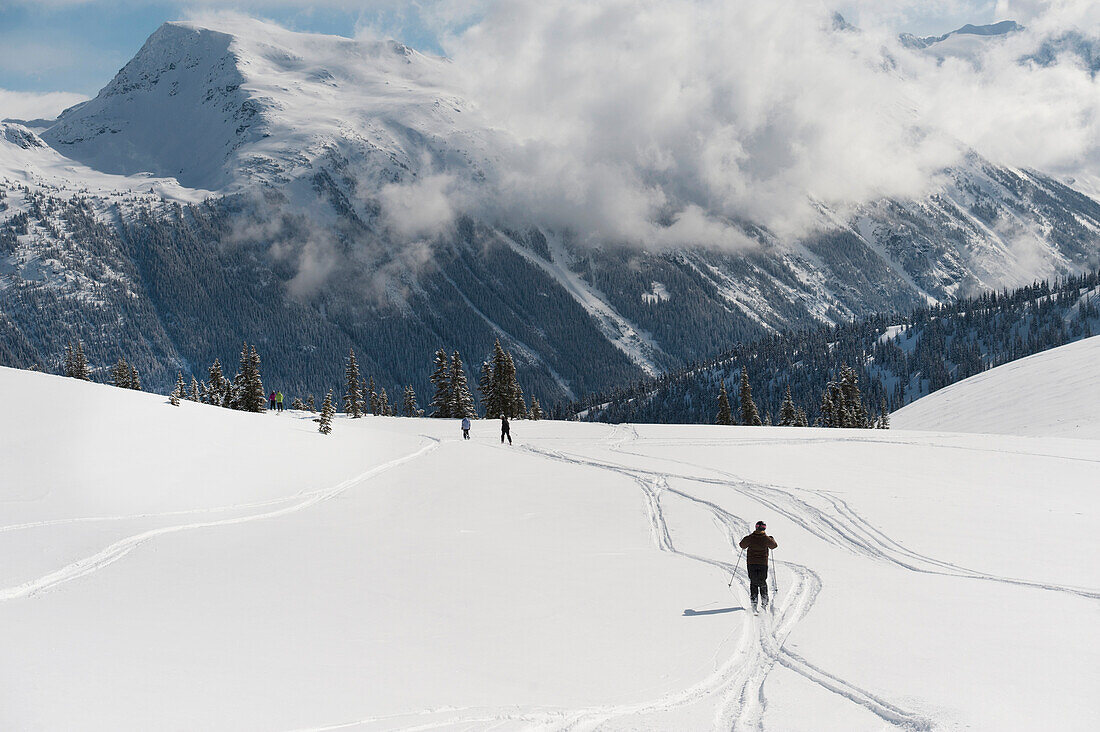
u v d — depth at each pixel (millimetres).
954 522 23172
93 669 10227
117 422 29156
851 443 43562
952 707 9414
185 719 8648
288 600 14422
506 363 95938
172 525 20875
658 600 15203
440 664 11172
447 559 18391
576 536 21797
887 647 12086
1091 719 9023
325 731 8562
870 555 20016
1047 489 28516
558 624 13438
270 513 23688
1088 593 15773
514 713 9344
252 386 91375
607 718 9391
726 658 11758
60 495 21750
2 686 9453
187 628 12438
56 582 15273
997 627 13211
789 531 22672
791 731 8914
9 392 29562
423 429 58250
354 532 21391
